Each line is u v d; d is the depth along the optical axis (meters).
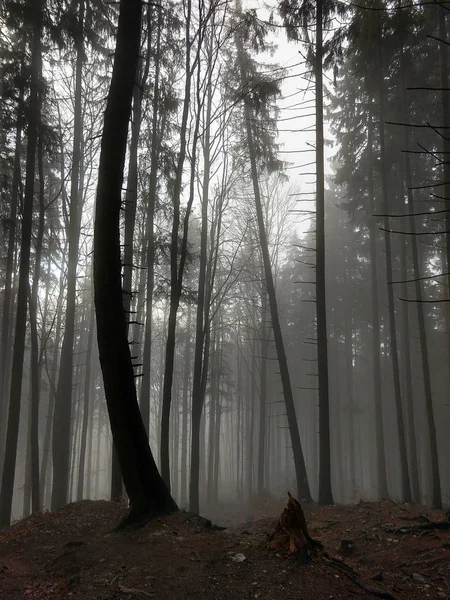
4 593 4.29
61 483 11.76
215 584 4.08
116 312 5.68
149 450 5.96
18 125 10.49
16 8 9.81
